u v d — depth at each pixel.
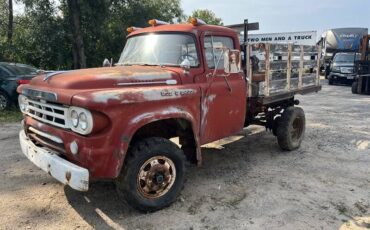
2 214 4.08
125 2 20.72
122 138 3.68
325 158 6.25
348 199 4.58
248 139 7.53
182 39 4.80
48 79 4.23
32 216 4.05
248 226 3.88
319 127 8.75
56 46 18.48
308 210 4.26
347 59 20.69
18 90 4.68
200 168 5.68
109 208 4.25
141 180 4.00
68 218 4.02
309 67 7.41
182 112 4.23
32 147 4.18
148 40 5.18
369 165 5.89
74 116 3.62
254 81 5.83
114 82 3.94
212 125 4.88
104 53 20.27
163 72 4.39
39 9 18.33
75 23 18.12
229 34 5.19
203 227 3.85
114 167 3.68
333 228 3.87
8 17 20.61
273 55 6.06
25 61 19.25
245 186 4.96
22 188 4.79
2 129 8.33
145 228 3.82
